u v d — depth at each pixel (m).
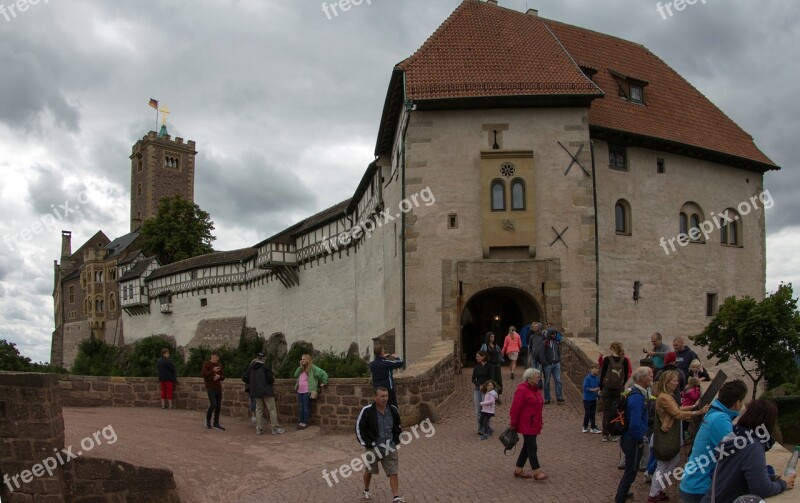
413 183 25.03
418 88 24.95
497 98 24.77
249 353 52.75
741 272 31.97
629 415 9.29
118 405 20.42
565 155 25.22
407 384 16.05
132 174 102.38
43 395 10.85
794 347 26.80
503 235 24.73
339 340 41.25
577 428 14.88
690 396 12.02
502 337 27.86
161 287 66.50
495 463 12.27
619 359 13.58
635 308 27.83
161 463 12.54
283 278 49.16
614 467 11.57
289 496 11.37
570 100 25.05
